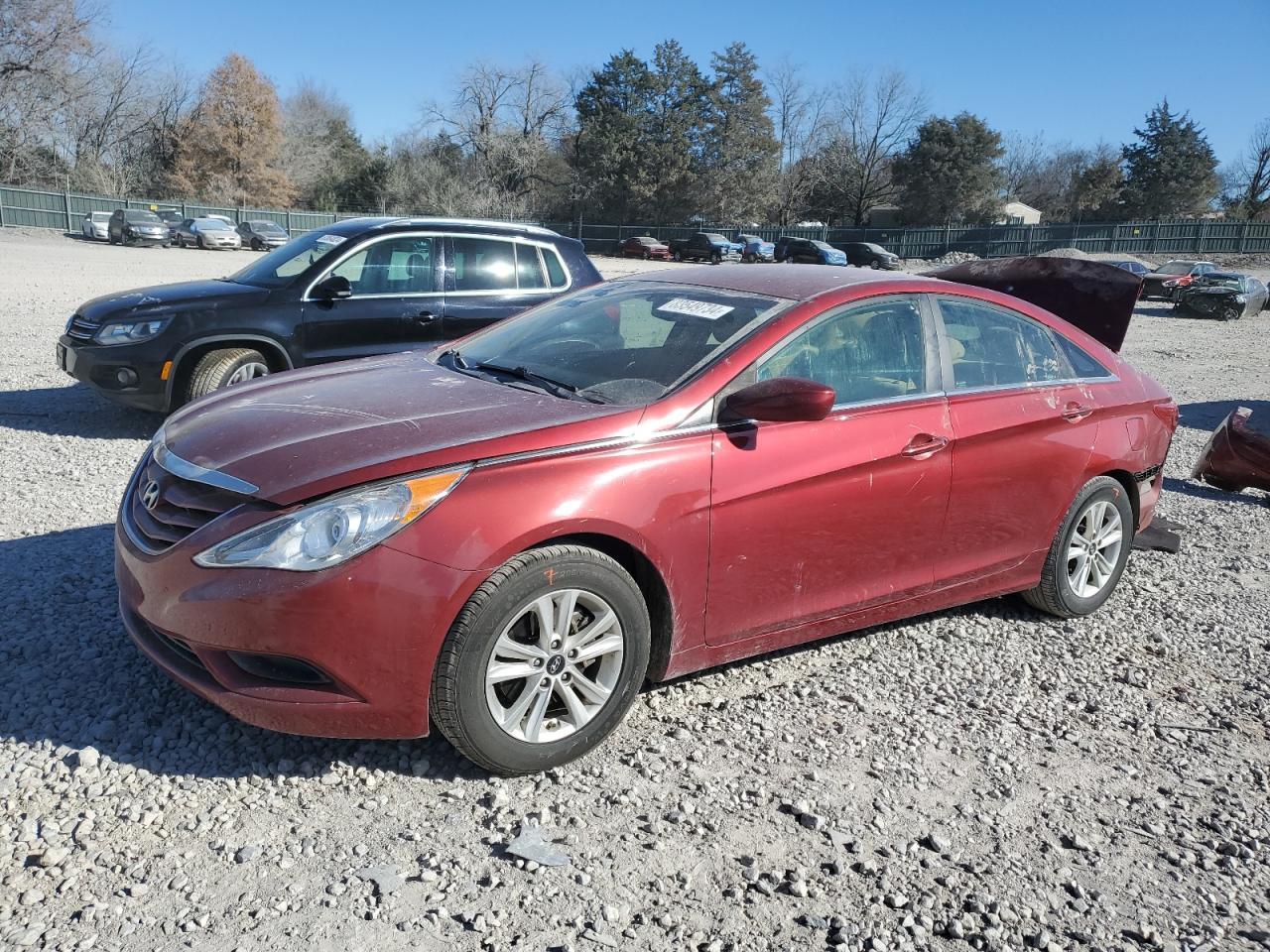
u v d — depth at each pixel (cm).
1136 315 2777
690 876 267
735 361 348
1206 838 304
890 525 382
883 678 396
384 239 754
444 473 289
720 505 332
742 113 7175
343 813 282
